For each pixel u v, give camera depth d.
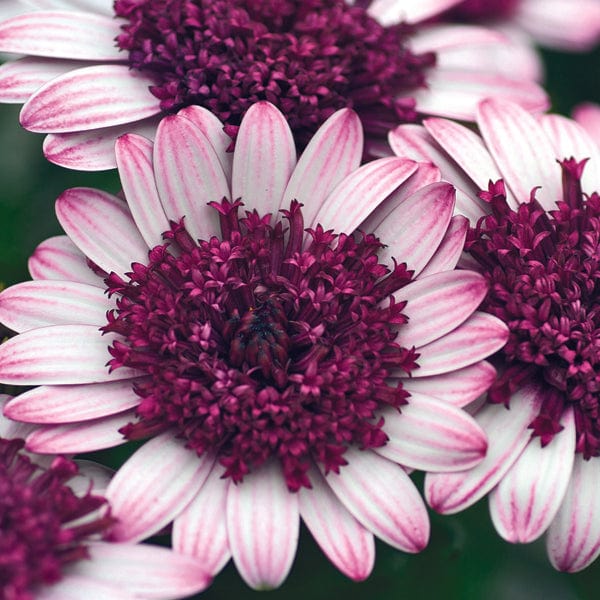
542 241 0.38
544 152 0.38
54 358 0.37
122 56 0.39
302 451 0.36
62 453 0.36
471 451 0.36
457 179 0.38
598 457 0.37
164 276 0.37
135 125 0.38
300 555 0.38
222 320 0.37
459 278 0.37
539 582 0.40
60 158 0.38
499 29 0.43
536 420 0.37
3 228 0.41
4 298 0.37
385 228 0.38
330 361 0.37
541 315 0.37
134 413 0.37
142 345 0.37
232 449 0.36
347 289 0.37
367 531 0.36
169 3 0.38
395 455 0.37
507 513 0.36
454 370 0.37
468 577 0.39
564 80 0.44
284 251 0.38
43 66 0.38
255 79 0.38
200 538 0.36
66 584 0.35
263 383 0.37
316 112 0.38
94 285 0.38
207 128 0.38
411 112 0.39
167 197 0.38
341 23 0.39
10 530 0.35
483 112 0.39
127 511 0.36
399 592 0.39
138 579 0.35
